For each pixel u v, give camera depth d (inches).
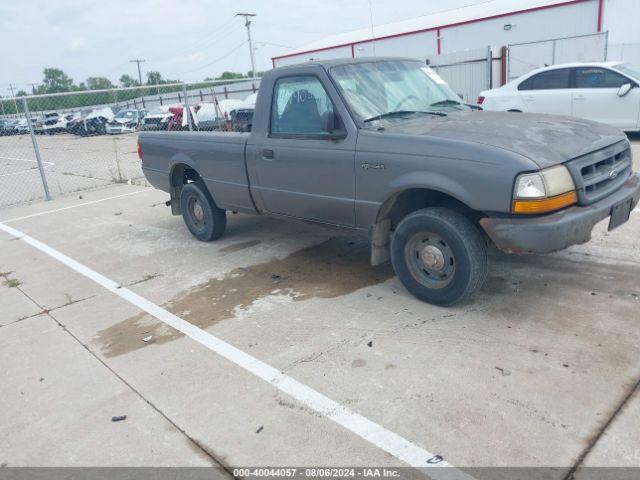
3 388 143.8
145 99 1255.5
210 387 134.6
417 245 164.6
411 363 136.3
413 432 111.1
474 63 790.5
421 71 205.9
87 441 118.7
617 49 852.0
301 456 107.6
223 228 254.8
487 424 111.2
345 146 171.0
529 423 110.3
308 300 180.9
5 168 674.8
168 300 193.0
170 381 139.1
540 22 898.7
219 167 224.4
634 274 177.5
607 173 153.6
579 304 159.3
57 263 248.7
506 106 475.5
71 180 513.3
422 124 169.3
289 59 1358.3
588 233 145.0
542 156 139.3
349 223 181.0
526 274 184.5
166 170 258.7
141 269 229.8
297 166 188.2
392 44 1120.2
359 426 114.7
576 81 440.8
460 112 189.8
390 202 167.9
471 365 132.7
